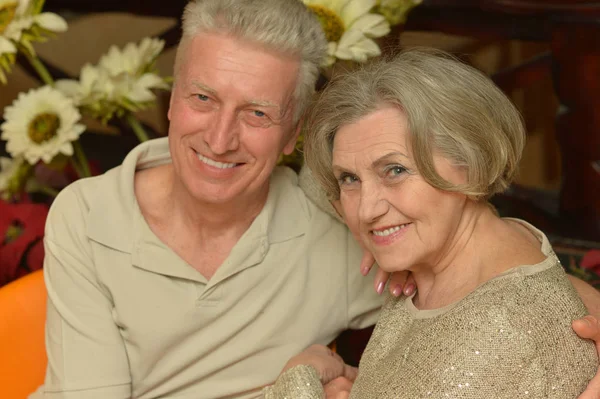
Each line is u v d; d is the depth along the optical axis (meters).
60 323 1.63
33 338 1.81
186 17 1.52
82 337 1.63
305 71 1.54
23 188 2.29
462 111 1.26
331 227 1.73
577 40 2.50
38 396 1.74
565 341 1.22
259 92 1.48
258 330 1.68
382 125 1.29
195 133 1.52
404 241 1.33
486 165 1.29
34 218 2.17
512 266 1.29
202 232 1.65
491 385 1.20
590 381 1.22
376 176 1.31
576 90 2.59
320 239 1.72
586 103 2.59
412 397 1.26
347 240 1.74
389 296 1.53
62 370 1.62
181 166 1.57
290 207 1.71
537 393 1.19
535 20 2.48
